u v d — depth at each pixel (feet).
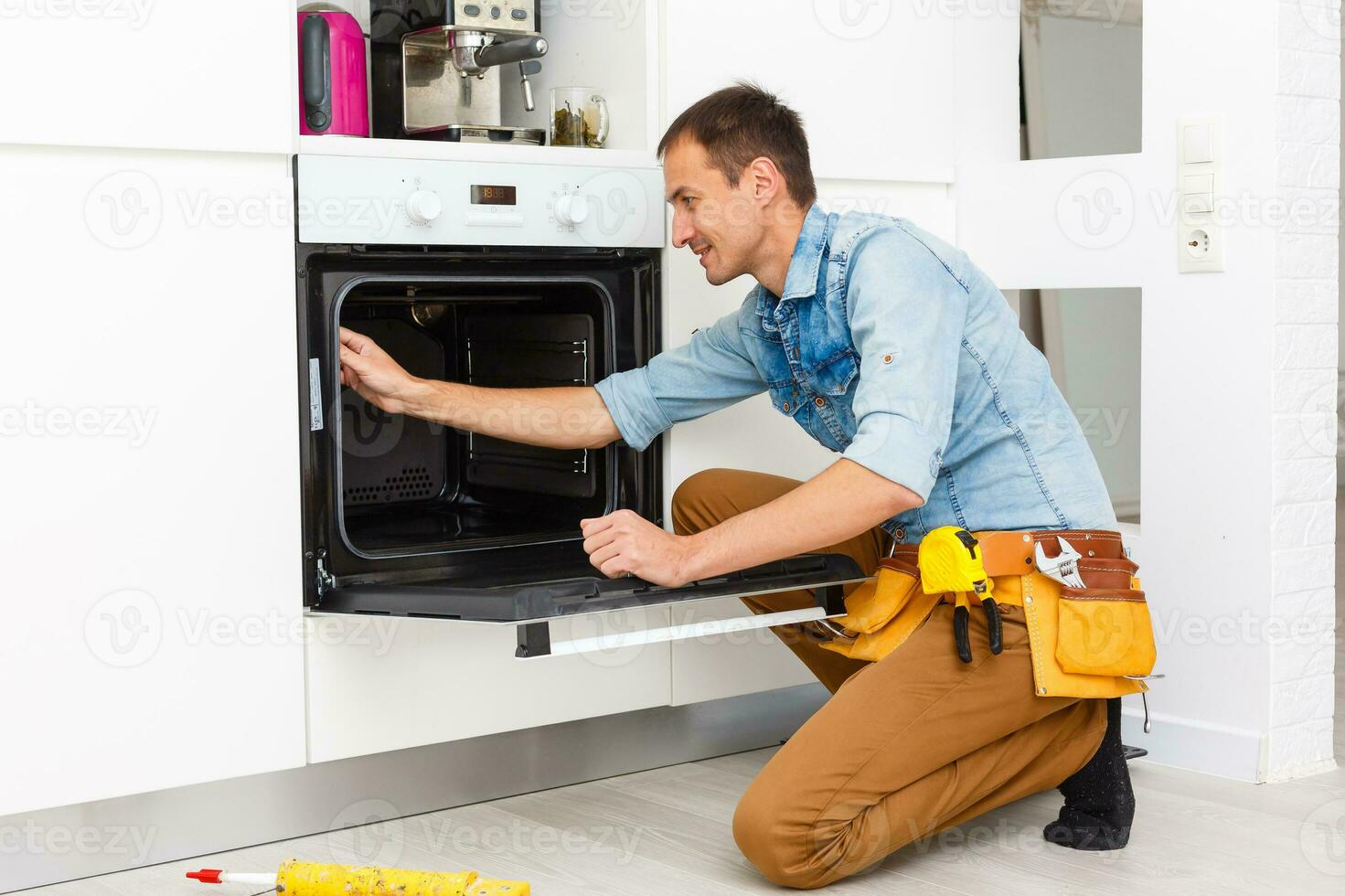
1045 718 6.05
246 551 5.99
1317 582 7.32
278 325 6.03
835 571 6.30
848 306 5.96
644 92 7.14
